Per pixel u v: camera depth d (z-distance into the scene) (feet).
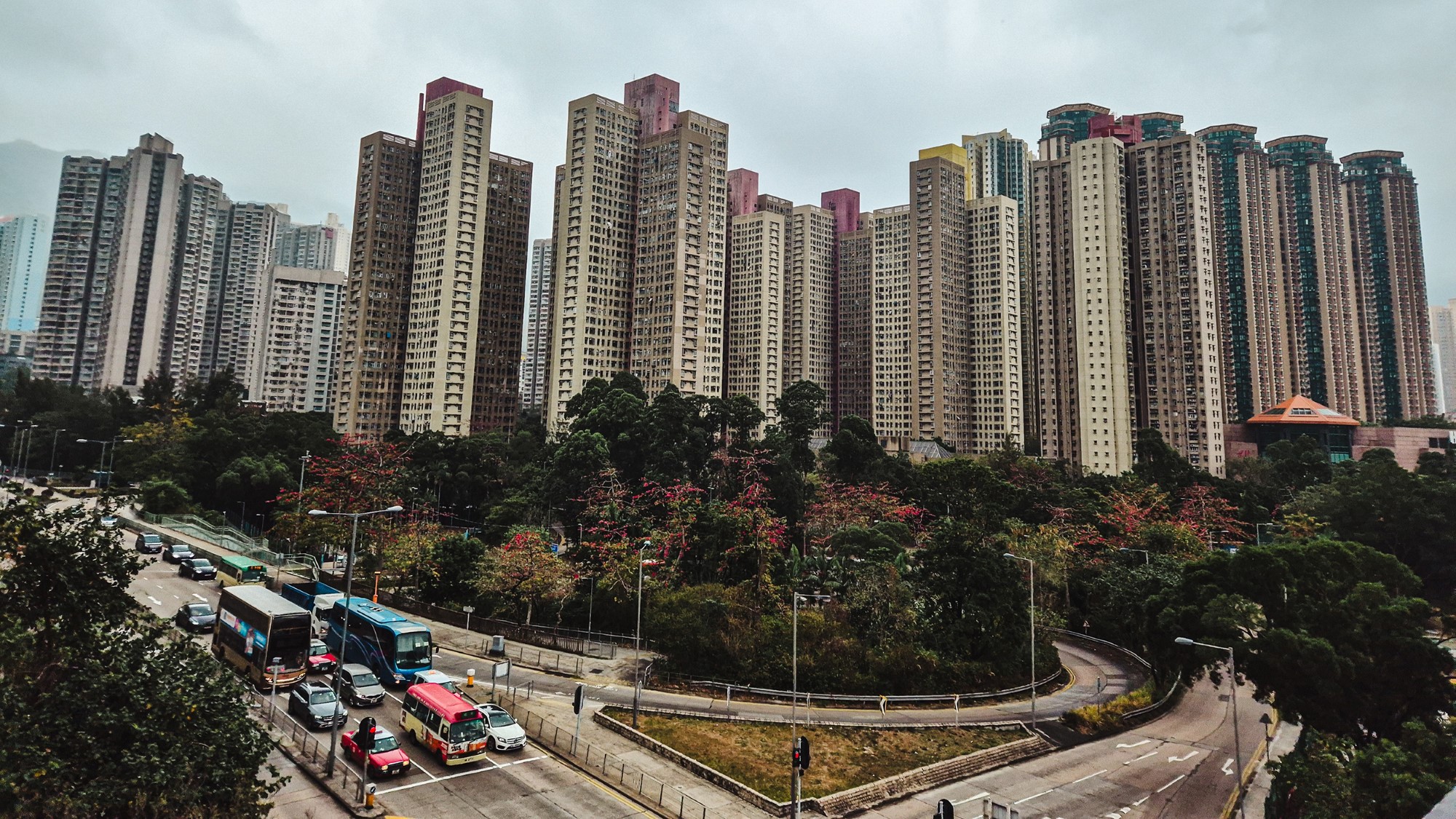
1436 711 132.05
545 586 218.18
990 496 360.48
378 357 545.85
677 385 530.27
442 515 389.60
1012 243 633.61
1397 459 611.47
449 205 525.34
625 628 214.90
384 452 298.35
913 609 198.18
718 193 568.82
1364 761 103.35
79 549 76.54
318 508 269.64
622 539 225.97
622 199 558.15
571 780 119.55
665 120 591.78
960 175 645.51
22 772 61.16
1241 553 160.76
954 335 629.10
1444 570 299.17
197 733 74.13
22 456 455.22
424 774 117.39
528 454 451.94
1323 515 348.38
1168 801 133.69
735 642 176.96
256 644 149.18
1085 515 341.62
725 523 217.15
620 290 554.87
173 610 198.80
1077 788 137.18
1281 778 119.14
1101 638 260.01
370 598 242.58
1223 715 191.52
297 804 104.37
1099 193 599.98
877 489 380.78
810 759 123.75
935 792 131.44
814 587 202.28
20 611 71.97
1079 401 595.47
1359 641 137.90
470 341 531.09
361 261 549.54
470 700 143.43
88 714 69.26
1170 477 425.69
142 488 345.92
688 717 152.05
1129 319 604.90
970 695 182.60
